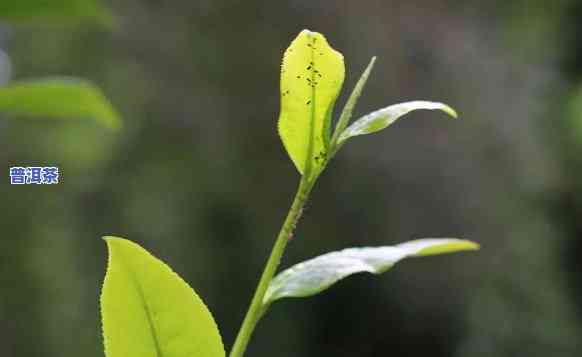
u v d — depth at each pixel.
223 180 5.91
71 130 5.44
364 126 0.68
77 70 5.57
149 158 5.66
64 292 5.22
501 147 6.10
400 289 6.48
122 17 5.59
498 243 6.08
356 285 6.70
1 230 5.21
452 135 6.06
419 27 6.03
